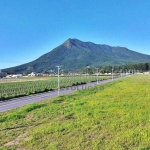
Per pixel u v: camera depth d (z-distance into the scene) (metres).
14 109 28.88
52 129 17.56
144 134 15.68
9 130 17.92
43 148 13.57
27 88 72.25
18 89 68.44
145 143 14.00
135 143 14.02
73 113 24.42
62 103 33.81
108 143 14.14
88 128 17.80
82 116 22.50
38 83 99.38
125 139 14.79
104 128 17.73
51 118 22.17
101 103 31.23
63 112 25.03
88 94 46.56
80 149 13.15
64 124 19.19
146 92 46.31
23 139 15.52
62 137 15.62
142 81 91.62
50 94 52.44
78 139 15.06
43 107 29.72
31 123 20.12
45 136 15.96
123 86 65.19
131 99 35.12
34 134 16.39
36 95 50.81
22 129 18.11
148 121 19.59
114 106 28.16
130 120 20.08
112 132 16.59
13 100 41.41
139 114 22.59
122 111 24.36
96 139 14.95
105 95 42.38
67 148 13.34
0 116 23.25
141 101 32.38
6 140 15.34
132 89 53.97
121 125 18.44
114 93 45.62
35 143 14.46
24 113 25.06
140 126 18.12
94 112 24.36
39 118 22.28
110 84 77.44
